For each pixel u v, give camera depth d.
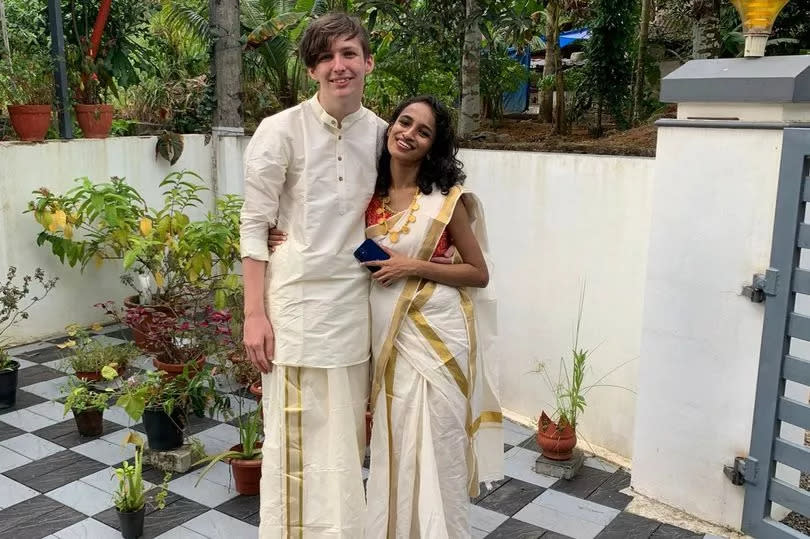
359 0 4.72
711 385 2.65
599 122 4.84
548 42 5.84
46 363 4.27
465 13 4.34
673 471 2.82
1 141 4.43
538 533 2.69
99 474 3.05
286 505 2.18
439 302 2.15
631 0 4.96
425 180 2.19
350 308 2.13
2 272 4.38
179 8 5.66
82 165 4.70
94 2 5.38
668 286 2.73
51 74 4.71
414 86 5.42
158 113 5.50
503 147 3.45
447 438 2.17
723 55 4.52
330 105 2.04
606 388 3.21
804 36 4.74
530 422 3.53
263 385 2.24
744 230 2.49
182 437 3.14
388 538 2.22
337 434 2.15
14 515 2.75
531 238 3.37
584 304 3.22
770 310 2.44
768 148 2.39
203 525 2.71
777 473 2.70
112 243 4.54
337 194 2.09
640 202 2.96
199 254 4.03
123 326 4.91
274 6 6.37
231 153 5.22
